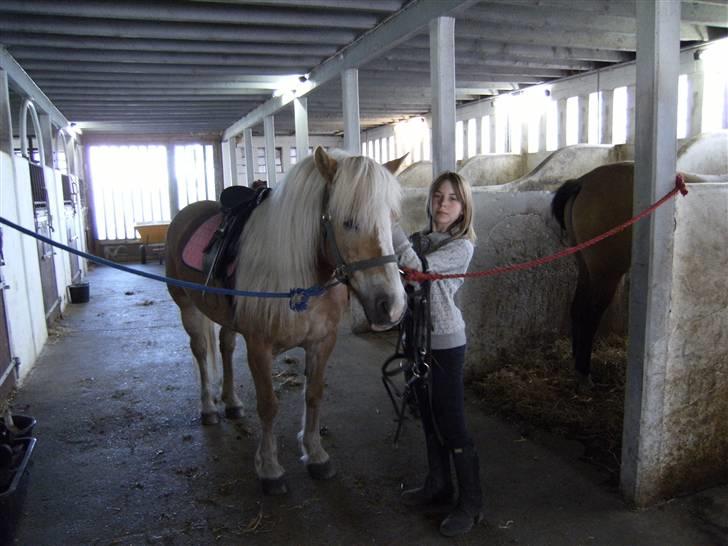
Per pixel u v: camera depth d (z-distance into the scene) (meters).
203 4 3.58
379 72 5.59
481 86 6.43
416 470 2.39
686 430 2.10
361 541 1.92
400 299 1.65
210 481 2.33
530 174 4.42
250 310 2.04
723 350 2.12
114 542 1.93
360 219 1.66
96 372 3.80
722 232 2.04
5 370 3.30
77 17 3.78
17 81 4.62
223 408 3.09
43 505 2.16
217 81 5.79
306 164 1.94
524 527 1.97
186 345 4.48
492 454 2.51
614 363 3.40
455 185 1.86
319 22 3.77
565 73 5.78
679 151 3.50
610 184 2.96
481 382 3.30
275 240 1.94
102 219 10.75
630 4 3.52
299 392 3.33
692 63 4.51
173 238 2.85
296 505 2.14
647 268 1.93
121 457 2.55
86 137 10.39
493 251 3.30
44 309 4.73
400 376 3.54
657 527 1.96
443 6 3.10
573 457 2.47
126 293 6.98
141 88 6.05
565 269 3.59
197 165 11.08
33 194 4.59
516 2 3.32
